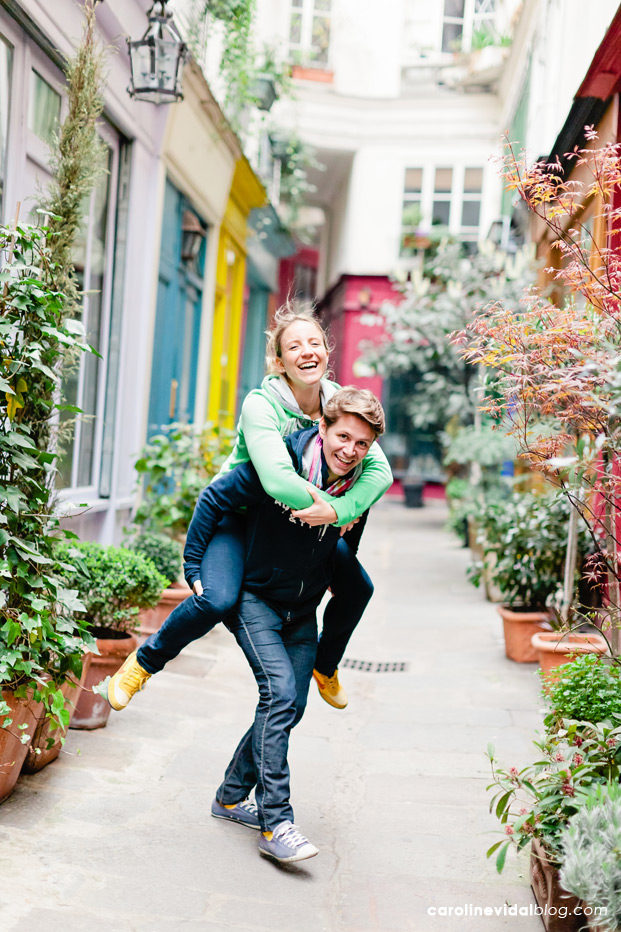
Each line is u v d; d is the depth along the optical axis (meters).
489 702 5.05
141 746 3.94
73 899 2.61
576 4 7.56
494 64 16.53
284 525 2.88
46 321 3.15
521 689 5.32
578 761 2.65
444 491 19.12
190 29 7.45
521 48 12.16
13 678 3.04
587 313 3.33
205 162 8.57
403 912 2.71
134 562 4.27
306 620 3.13
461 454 9.97
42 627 3.05
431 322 12.29
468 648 6.45
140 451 6.65
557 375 2.95
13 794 3.28
